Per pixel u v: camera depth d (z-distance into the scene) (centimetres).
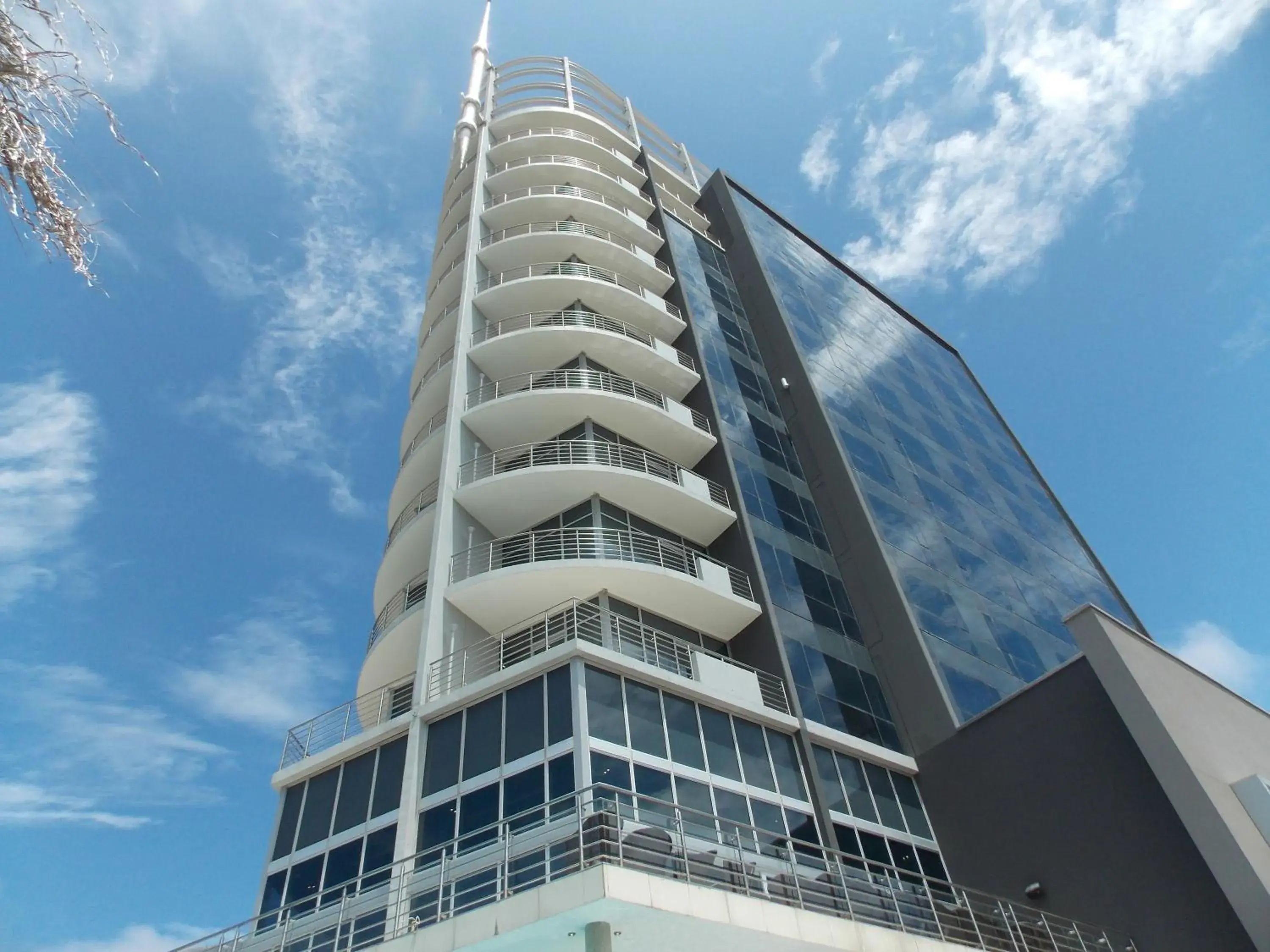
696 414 2745
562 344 2641
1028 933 1741
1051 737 1944
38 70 554
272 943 1471
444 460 2256
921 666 2291
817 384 3195
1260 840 1647
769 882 1476
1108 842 1755
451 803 1534
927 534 2909
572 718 1527
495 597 1964
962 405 4434
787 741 1895
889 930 1502
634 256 3203
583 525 2202
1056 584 3416
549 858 1338
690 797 1572
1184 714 1855
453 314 2967
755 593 2239
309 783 1741
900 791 2072
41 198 561
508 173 3584
